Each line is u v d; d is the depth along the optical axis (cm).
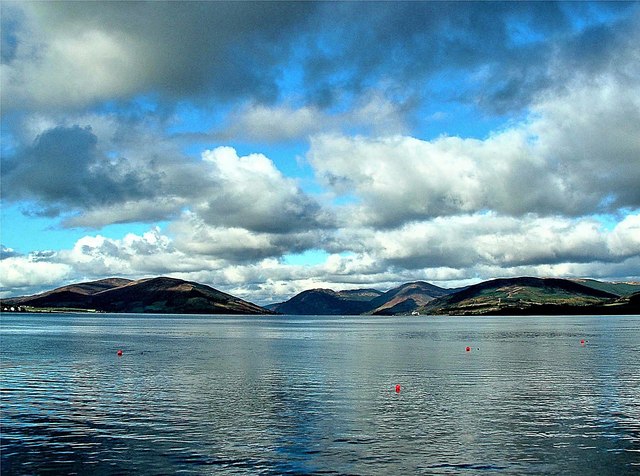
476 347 11275
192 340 13675
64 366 7406
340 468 3044
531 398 4953
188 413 4306
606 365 7606
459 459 3198
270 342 13100
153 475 2939
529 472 2995
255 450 3347
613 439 3584
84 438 3584
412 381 5984
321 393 5212
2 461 3147
